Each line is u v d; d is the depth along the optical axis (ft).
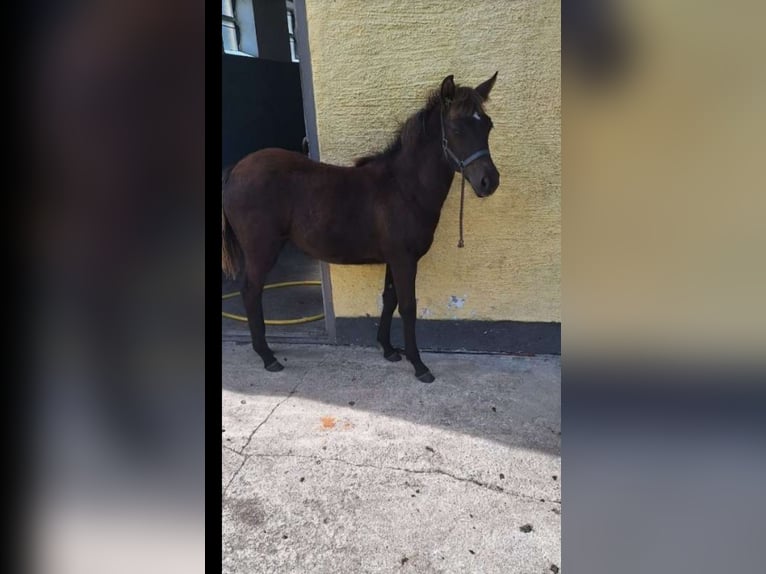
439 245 9.05
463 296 9.18
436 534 4.88
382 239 8.00
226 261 8.60
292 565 4.54
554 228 8.58
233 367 8.86
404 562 4.56
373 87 8.64
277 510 5.24
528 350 9.15
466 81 8.29
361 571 4.47
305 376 8.44
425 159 7.61
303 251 8.66
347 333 9.78
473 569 4.47
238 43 15.98
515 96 8.21
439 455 6.14
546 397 7.55
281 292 13.35
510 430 6.66
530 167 8.44
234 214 8.30
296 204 8.11
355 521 5.07
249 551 4.70
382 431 6.70
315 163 8.29
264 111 16.22
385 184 7.91
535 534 4.85
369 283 9.48
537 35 7.93
